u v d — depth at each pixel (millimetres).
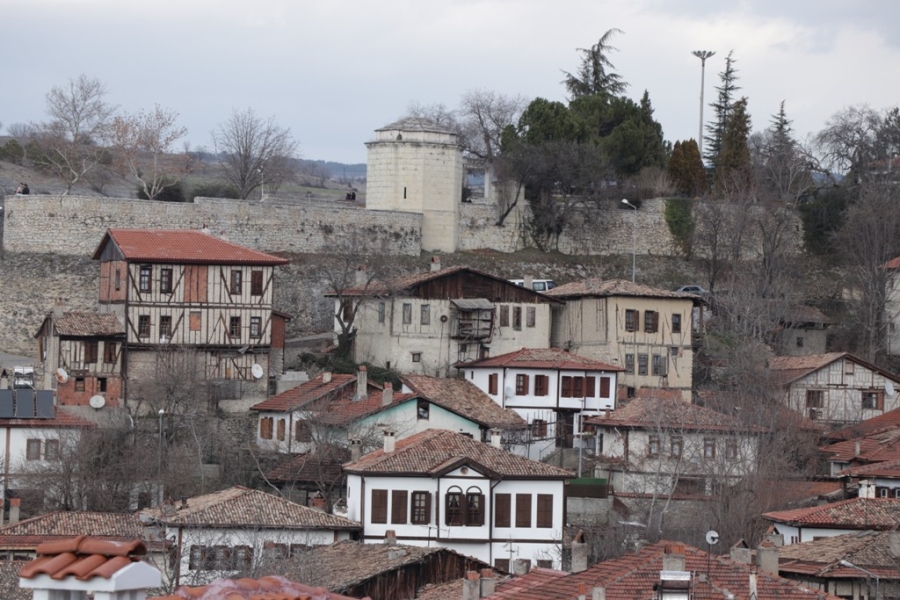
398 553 119750
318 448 172125
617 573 90938
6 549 134375
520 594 92688
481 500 147625
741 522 146125
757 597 86938
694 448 173750
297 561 118750
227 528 133625
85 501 163125
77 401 192000
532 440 190875
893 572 113812
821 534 132250
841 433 198500
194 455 179875
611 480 176000
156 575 41750
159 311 198250
